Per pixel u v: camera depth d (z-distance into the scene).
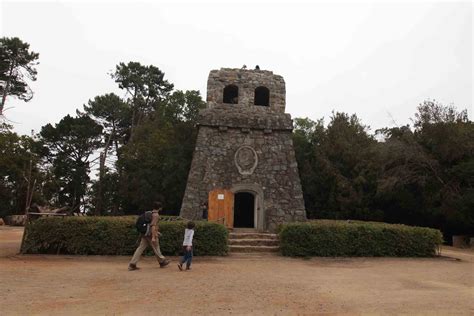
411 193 24.84
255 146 20.19
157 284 8.08
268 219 18.67
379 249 13.89
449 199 21.56
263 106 21.44
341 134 30.55
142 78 46.59
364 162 27.75
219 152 19.75
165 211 29.34
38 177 36.22
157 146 30.45
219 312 5.95
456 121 24.50
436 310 6.29
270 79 21.77
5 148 33.53
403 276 9.88
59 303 6.26
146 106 47.09
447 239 25.00
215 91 21.03
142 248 10.24
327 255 13.55
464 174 21.20
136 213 34.50
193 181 18.98
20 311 5.72
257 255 13.55
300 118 40.38
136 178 30.94
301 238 13.62
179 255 12.77
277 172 19.72
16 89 36.84
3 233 22.47
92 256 12.14
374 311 6.18
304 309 6.25
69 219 12.58
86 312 5.75
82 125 43.81
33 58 36.56
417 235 14.28
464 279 9.59
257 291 7.59
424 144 24.73
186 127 30.84
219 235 13.23
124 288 7.60
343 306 6.49
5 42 35.12
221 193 18.02
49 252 12.48
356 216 27.41
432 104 25.28
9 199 37.16
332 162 29.66
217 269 10.41
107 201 38.97
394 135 28.17
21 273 9.04
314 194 29.30
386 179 24.28
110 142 47.50
